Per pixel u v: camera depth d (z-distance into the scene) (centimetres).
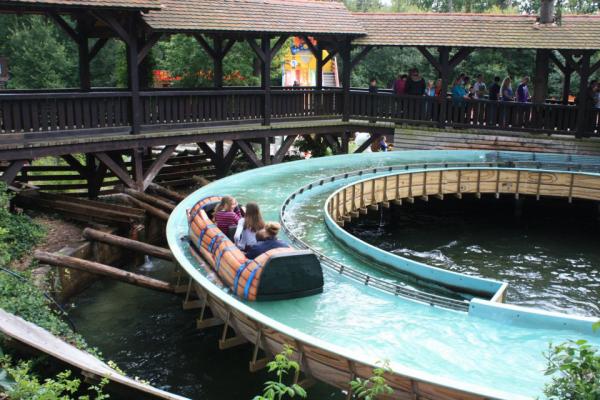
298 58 2766
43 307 809
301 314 691
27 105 1173
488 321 672
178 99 1425
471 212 1612
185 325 955
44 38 2939
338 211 1163
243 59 2359
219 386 786
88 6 1190
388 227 1501
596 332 636
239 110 1570
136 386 545
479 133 1672
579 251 1326
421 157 1611
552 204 1577
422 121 1745
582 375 390
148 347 887
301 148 1983
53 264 980
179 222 1028
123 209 1230
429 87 1845
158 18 1362
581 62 1583
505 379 559
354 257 896
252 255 747
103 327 948
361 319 679
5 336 607
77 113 1248
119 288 1105
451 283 776
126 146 1331
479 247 1351
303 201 1170
